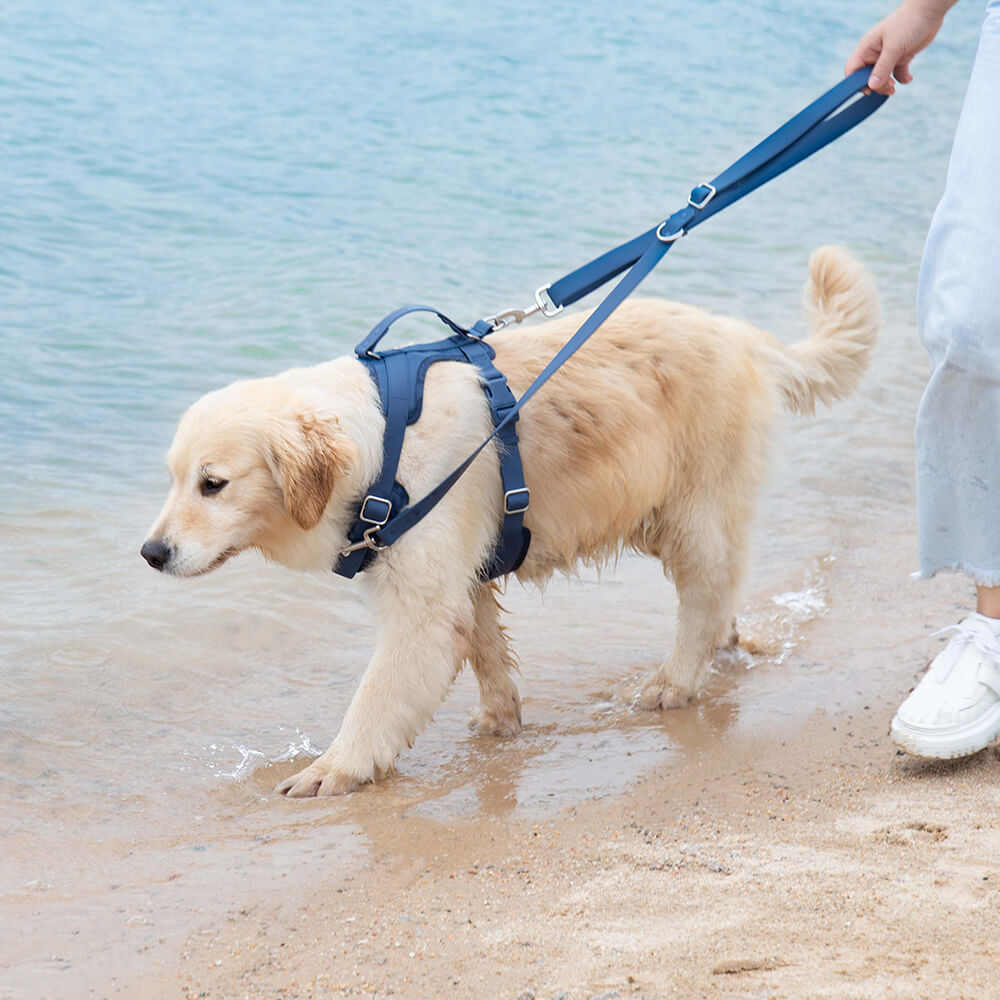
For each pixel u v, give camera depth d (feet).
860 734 12.23
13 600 16.07
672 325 13.66
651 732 13.01
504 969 8.01
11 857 10.66
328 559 12.60
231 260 31.55
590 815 10.83
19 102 45.50
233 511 12.08
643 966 7.79
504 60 58.54
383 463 12.12
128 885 10.01
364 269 30.76
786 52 64.49
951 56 69.67
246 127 45.19
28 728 13.25
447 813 11.20
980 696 10.93
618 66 59.00
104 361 24.91
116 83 49.57
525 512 13.09
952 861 9.07
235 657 15.19
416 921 8.91
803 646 15.16
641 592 17.63
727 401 13.69
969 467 10.82
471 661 13.50
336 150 42.96
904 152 48.75
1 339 25.64
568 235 34.58
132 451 21.25
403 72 54.95
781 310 29.58
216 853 10.61
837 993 7.24
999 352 10.20
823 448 22.50
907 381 25.84
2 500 19.01
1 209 34.32
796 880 8.93
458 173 40.93
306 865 10.19
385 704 12.27
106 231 33.42
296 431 11.83
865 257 34.55
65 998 8.21
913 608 16.07
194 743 13.21
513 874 9.65
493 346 13.20
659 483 13.55
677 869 9.36
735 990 7.38
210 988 8.23
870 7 79.51
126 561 17.40
